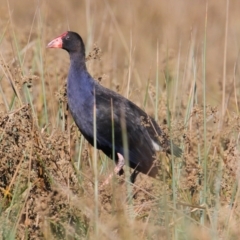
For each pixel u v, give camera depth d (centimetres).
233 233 1051
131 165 1448
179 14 2586
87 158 1361
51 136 1251
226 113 1421
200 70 2011
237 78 1758
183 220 1067
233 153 1222
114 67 1783
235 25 2564
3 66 1351
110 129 1430
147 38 2431
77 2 2703
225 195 1188
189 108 1395
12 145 1208
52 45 1490
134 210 1111
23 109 1213
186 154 1227
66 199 1120
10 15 1485
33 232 1109
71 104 1445
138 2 2666
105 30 2370
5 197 1142
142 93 1716
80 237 1081
